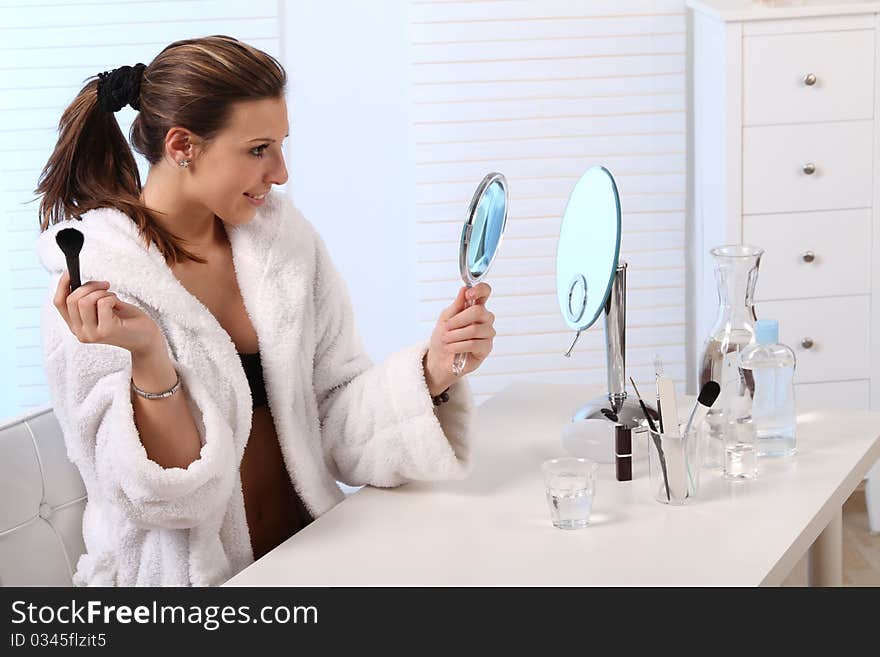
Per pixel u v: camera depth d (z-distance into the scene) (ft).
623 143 11.57
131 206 5.89
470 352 5.70
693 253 11.87
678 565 4.87
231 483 5.53
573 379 11.93
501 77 11.39
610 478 5.87
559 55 11.37
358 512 5.64
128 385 5.28
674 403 5.41
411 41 11.37
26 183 11.46
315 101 11.78
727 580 4.72
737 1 11.00
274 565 5.09
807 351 10.73
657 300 11.89
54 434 5.80
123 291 5.64
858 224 10.53
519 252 11.70
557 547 5.10
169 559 5.58
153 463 5.21
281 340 6.08
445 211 11.65
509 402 7.14
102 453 5.36
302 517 6.46
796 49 10.19
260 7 11.30
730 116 10.30
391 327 12.26
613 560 4.95
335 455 6.17
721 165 10.54
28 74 11.27
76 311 4.91
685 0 11.29
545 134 11.53
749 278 6.04
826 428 6.39
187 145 5.74
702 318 11.68
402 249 12.12
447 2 11.24
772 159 10.39
